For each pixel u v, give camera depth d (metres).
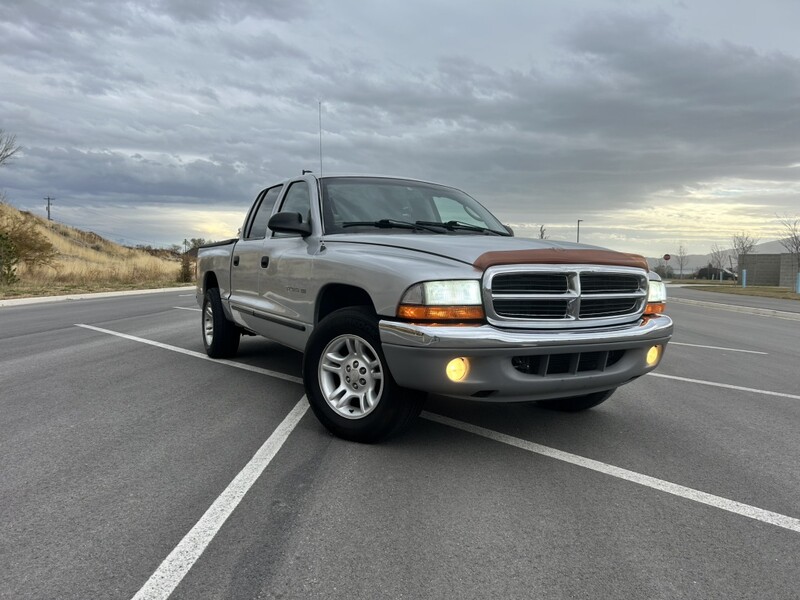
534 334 3.44
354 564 2.42
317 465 3.51
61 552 2.48
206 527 2.71
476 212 5.47
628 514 2.95
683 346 9.55
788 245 47.12
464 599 2.20
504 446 3.93
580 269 3.65
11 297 16.83
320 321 4.09
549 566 2.44
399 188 5.32
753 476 3.51
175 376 5.96
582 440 4.11
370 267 3.72
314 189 4.97
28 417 4.46
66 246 45.19
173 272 34.41
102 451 3.71
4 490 3.10
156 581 2.27
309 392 4.07
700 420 4.75
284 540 2.60
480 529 2.75
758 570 2.44
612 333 3.73
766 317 16.20
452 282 3.37
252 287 5.61
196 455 3.65
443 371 3.33
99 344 8.14
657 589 2.29
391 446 3.87
